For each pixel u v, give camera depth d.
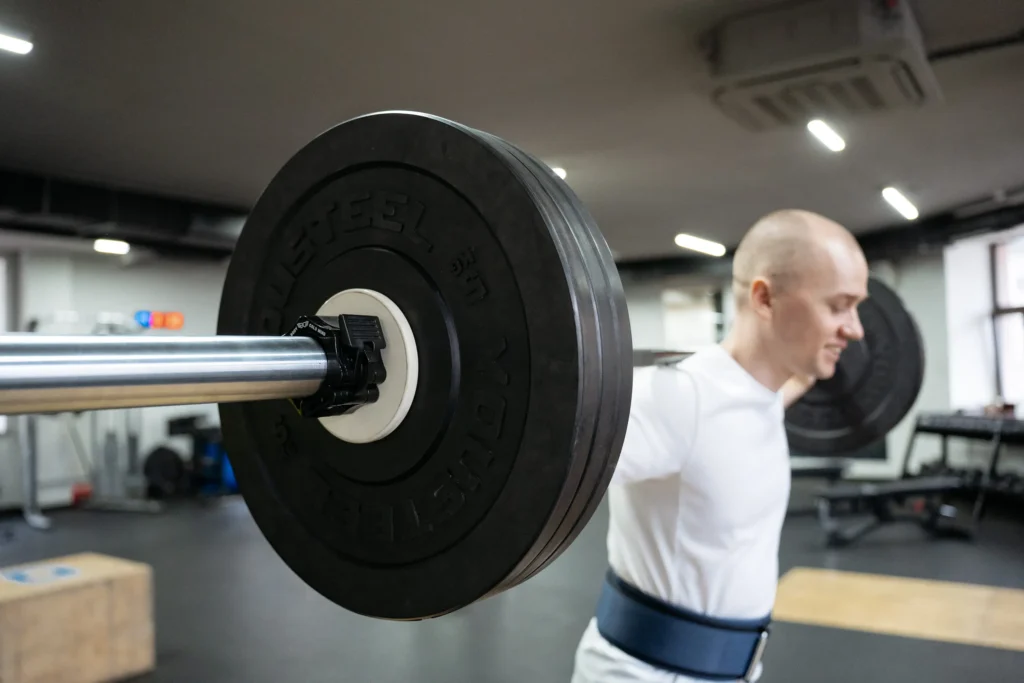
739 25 2.77
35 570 3.17
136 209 5.20
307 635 3.60
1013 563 4.61
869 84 2.92
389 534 0.56
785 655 3.22
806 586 4.21
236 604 4.06
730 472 1.08
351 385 0.54
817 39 2.67
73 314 6.94
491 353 0.51
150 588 3.23
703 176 4.98
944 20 2.86
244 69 3.18
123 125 3.86
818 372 1.16
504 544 0.50
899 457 7.71
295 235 0.62
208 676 3.12
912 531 5.57
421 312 0.54
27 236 6.14
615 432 0.51
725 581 1.12
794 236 1.12
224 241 5.76
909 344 1.61
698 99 3.55
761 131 3.76
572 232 0.51
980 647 3.27
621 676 1.15
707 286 8.95
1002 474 6.43
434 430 0.53
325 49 2.98
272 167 4.65
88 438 7.54
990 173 5.03
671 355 1.10
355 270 0.58
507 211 0.50
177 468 7.39
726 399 1.08
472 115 3.76
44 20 2.72
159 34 2.84
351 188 0.58
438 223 0.54
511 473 0.50
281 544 0.63
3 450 7.03
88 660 3.01
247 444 0.65
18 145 4.16
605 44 2.96
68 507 7.17
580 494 0.51
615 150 4.36
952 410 7.22
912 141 4.29
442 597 0.53
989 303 7.31
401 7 2.65
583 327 0.48
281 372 0.50
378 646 3.45
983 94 3.59
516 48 2.99
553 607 3.99
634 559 1.16
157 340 0.45
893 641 3.36
